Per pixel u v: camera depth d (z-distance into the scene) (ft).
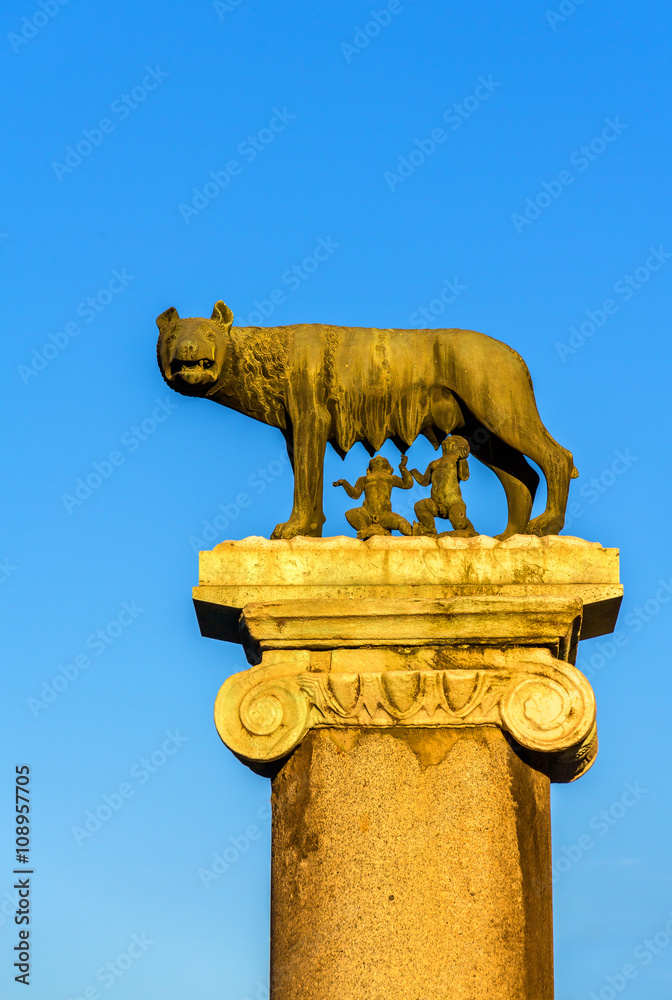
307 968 23.04
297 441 27.53
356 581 25.11
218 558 25.44
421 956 22.84
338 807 23.88
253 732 24.26
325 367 27.99
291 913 23.57
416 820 23.66
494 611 24.34
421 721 24.09
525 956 23.08
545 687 24.07
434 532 27.37
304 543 25.43
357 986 22.75
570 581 25.14
